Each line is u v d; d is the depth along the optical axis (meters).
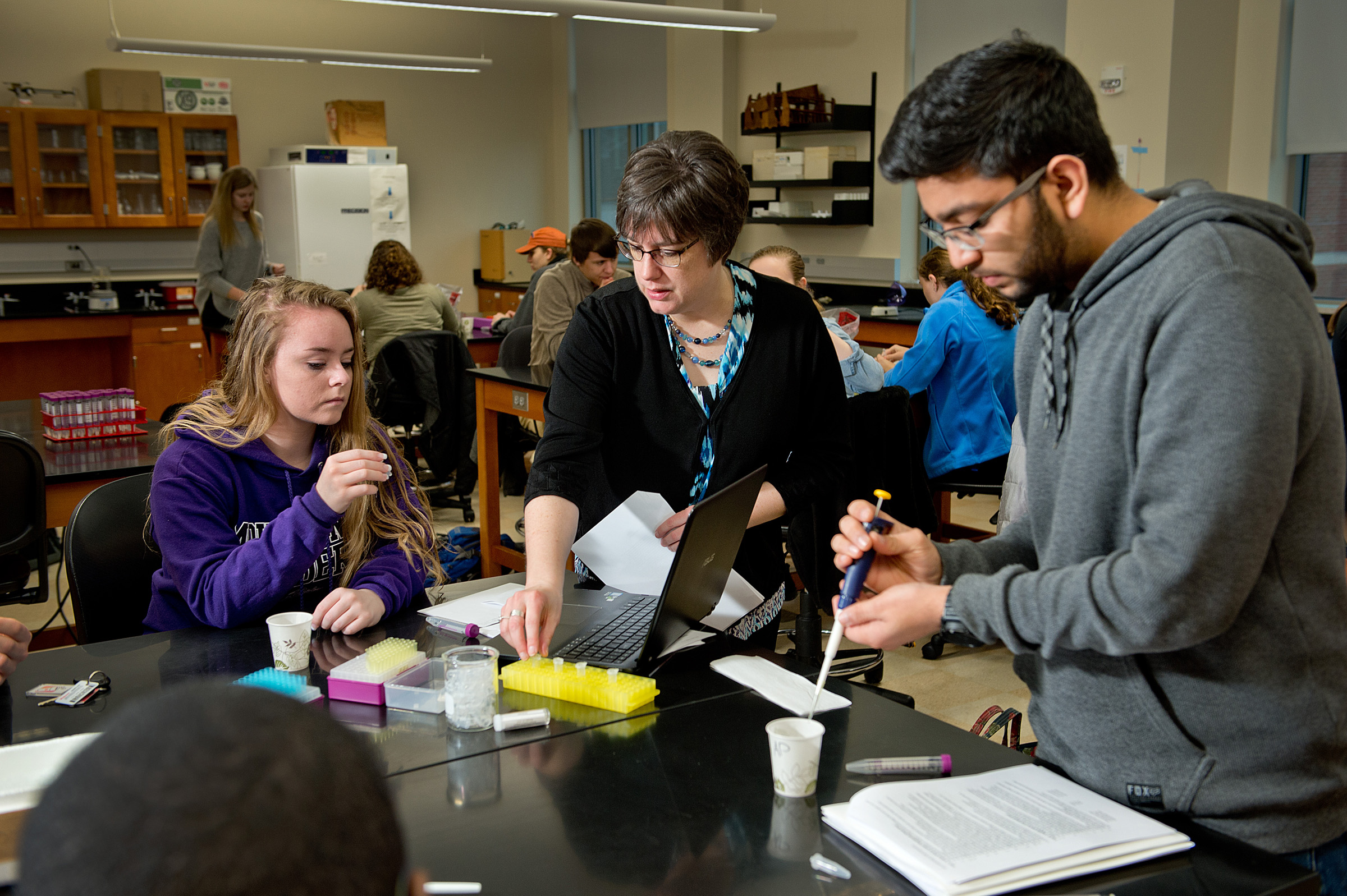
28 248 7.51
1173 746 0.98
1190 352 0.85
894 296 6.61
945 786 1.06
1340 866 0.99
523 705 1.32
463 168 9.49
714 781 1.12
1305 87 5.34
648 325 1.68
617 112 9.28
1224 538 0.84
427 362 4.93
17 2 7.36
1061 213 0.95
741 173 1.55
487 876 0.94
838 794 1.10
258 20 8.31
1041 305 1.09
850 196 7.12
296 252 8.10
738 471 1.71
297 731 0.39
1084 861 0.93
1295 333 0.85
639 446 1.72
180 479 1.68
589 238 4.50
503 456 5.45
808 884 0.94
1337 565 0.93
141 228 7.93
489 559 4.26
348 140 8.36
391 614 1.69
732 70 7.98
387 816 0.41
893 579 1.20
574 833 1.02
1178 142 5.39
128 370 7.40
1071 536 0.99
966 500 5.55
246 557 1.60
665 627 1.42
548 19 9.74
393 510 1.85
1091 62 5.64
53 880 0.35
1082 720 1.03
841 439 1.80
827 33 7.27
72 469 3.01
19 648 1.38
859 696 1.36
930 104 0.94
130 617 1.90
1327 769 0.97
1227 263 0.85
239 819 0.35
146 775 0.36
